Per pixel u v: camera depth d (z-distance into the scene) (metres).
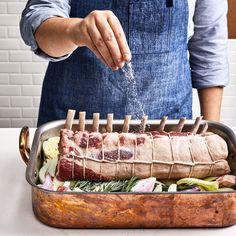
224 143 1.02
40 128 1.08
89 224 0.85
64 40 1.06
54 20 1.10
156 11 1.26
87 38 0.99
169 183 1.00
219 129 1.11
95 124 1.09
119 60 0.95
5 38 2.52
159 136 1.03
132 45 1.28
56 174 0.99
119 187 0.97
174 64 1.33
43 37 1.11
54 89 1.38
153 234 0.86
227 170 1.00
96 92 1.32
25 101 2.63
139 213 0.84
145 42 1.29
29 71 2.58
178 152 1.00
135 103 1.32
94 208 0.83
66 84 1.35
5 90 2.61
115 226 0.86
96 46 0.97
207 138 1.03
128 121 1.10
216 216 0.85
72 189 0.96
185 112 1.40
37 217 0.89
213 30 1.43
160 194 0.83
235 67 2.58
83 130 1.09
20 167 1.11
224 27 1.45
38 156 1.03
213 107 1.47
